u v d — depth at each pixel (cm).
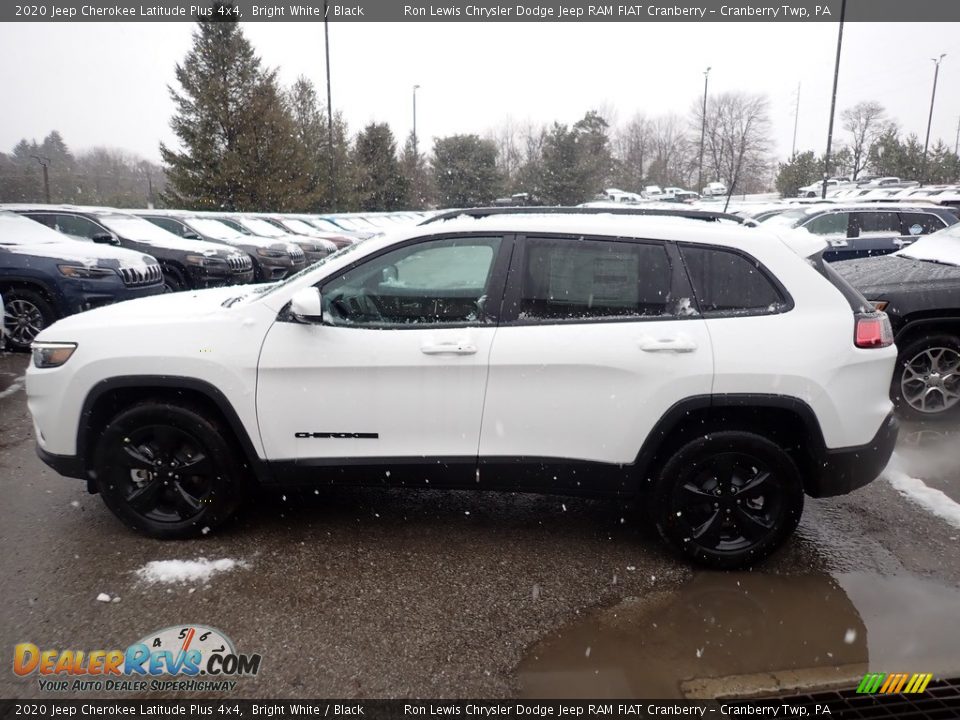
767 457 325
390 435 335
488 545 361
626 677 262
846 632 291
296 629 286
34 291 789
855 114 5753
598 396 323
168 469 349
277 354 331
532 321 328
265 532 369
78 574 323
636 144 6562
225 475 349
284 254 1393
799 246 334
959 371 542
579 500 418
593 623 296
